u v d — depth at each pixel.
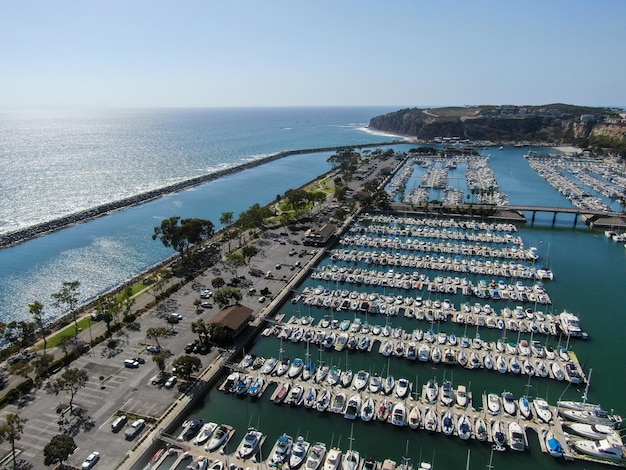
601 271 158.62
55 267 167.25
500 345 105.81
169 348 104.56
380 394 89.44
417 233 197.88
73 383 82.31
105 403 84.81
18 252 182.50
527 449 75.75
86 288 149.25
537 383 94.44
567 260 169.38
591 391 92.31
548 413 82.44
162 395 87.38
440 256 172.25
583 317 124.38
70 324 118.25
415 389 91.56
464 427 78.62
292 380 94.81
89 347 104.62
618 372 99.00
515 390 92.12
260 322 118.19
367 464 70.75
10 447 73.75
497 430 78.12
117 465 69.81
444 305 128.12
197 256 164.88
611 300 135.25
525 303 133.00
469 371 98.56
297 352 107.19
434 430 79.50
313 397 88.75
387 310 125.88
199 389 89.56
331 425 82.69
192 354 102.44
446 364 100.81
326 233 185.75
